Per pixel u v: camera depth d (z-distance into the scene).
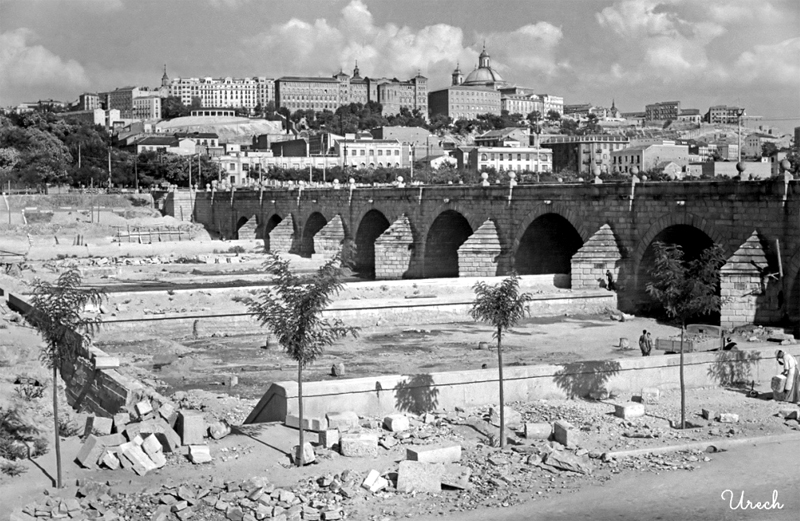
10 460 43.09
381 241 135.38
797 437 48.47
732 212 85.25
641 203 95.69
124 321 85.38
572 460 44.09
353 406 50.00
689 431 49.38
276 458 43.75
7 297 95.56
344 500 39.66
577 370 55.53
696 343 71.75
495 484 41.81
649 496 40.72
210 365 73.62
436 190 129.75
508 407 52.41
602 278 97.94
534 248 114.19
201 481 40.84
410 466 41.44
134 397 53.66
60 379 65.50
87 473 41.69
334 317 90.12
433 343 82.25
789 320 80.25
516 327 89.38
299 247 180.25
